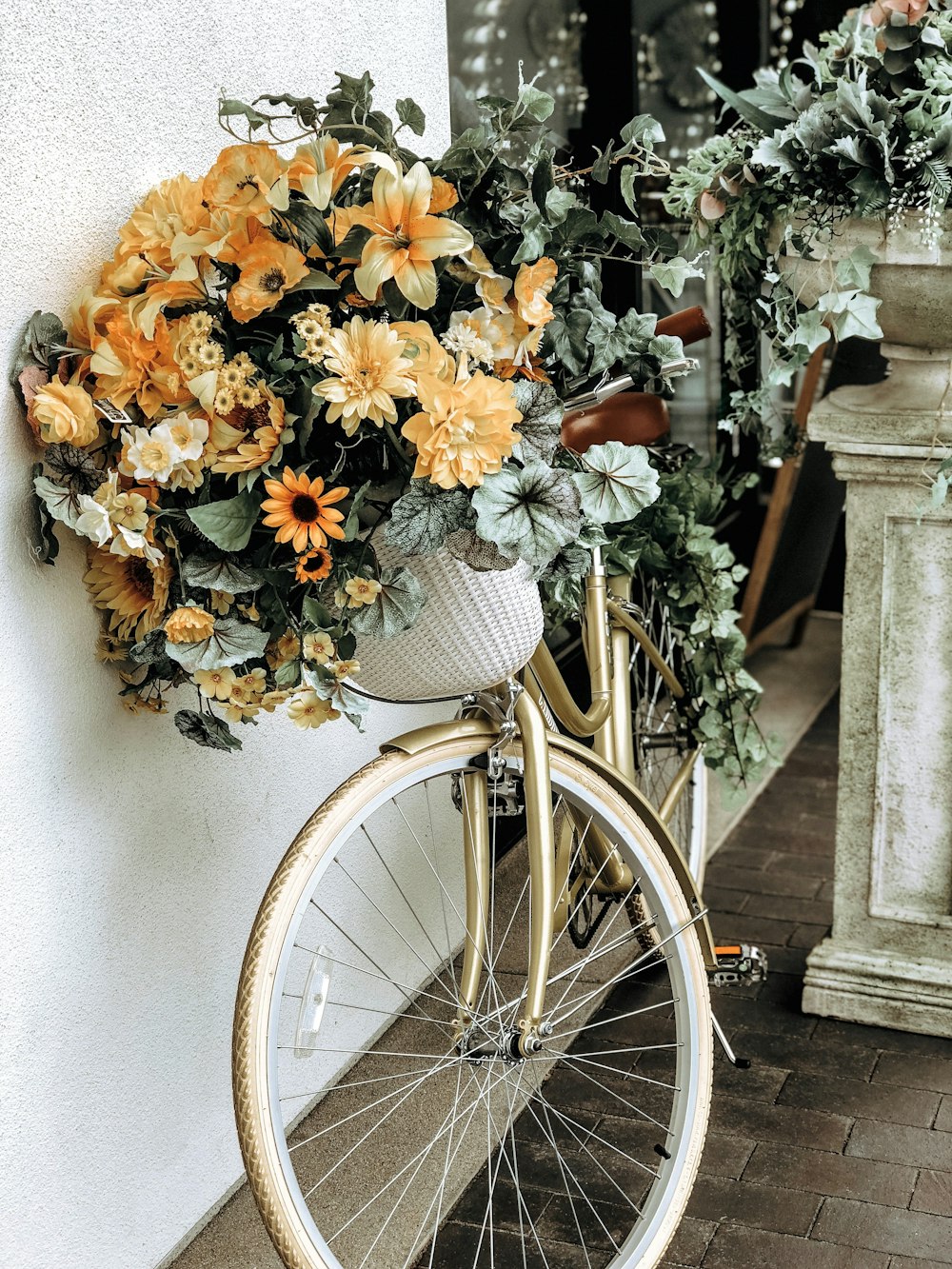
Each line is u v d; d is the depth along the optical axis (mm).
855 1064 2625
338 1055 2543
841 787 2703
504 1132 2445
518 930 2238
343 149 1660
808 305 2422
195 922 2117
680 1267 2125
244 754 2205
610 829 2037
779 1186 2299
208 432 1569
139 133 1846
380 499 1620
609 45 3713
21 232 1652
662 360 1800
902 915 2715
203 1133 2184
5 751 1713
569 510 1557
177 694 2031
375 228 1517
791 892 3307
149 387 1610
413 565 1619
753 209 2383
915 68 2236
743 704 2889
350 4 2330
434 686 1708
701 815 3090
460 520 1544
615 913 2521
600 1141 2432
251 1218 2221
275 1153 1700
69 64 1714
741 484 2945
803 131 2209
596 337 1737
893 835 2686
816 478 4227
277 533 1540
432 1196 2283
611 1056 2680
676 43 4031
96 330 1701
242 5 2047
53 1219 1858
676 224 4098
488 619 1655
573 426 2131
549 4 3564
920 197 2195
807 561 4590
